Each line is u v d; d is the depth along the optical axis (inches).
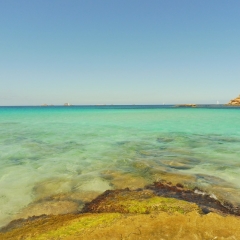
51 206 290.5
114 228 208.2
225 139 815.1
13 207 292.4
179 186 346.9
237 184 356.5
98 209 268.1
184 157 548.4
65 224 222.7
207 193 316.5
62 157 569.3
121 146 701.9
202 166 467.5
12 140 819.4
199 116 2065.7
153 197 287.7
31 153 614.9
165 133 978.7
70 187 359.3
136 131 1051.9
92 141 793.6
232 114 2361.0
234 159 526.9
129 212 250.8
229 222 217.9
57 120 1701.5
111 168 464.8
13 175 428.5
